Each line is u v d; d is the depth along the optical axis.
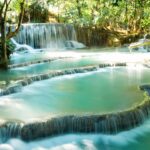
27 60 20.56
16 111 10.41
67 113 9.94
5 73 15.95
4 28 17.30
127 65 18.72
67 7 34.72
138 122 9.98
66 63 19.66
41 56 23.23
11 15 27.16
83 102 11.23
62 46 30.50
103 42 32.16
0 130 8.88
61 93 12.59
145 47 26.02
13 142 8.80
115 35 32.78
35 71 16.66
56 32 30.36
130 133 9.60
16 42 27.03
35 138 8.93
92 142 9.09
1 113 10.23
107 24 35.50
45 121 9.03
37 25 28.97
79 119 9.31
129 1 35.50
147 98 11.23
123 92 12.35
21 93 12.73
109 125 9.44
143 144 9.17
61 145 8.86
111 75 16.08
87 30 32.31
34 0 33.62
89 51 26.98
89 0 34.50
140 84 13.69
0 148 8.58
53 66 18.45
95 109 10.32
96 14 34.22
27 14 33.09
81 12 33.88
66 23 32.06
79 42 31.91
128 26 36.19
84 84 14.11
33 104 11.20
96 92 12.55
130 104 10.66
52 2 35.00
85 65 18.03
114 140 9.28
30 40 28.30
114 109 10.20
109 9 34.41
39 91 12.96
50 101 11.50
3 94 12.35
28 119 9.47
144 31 35.00
